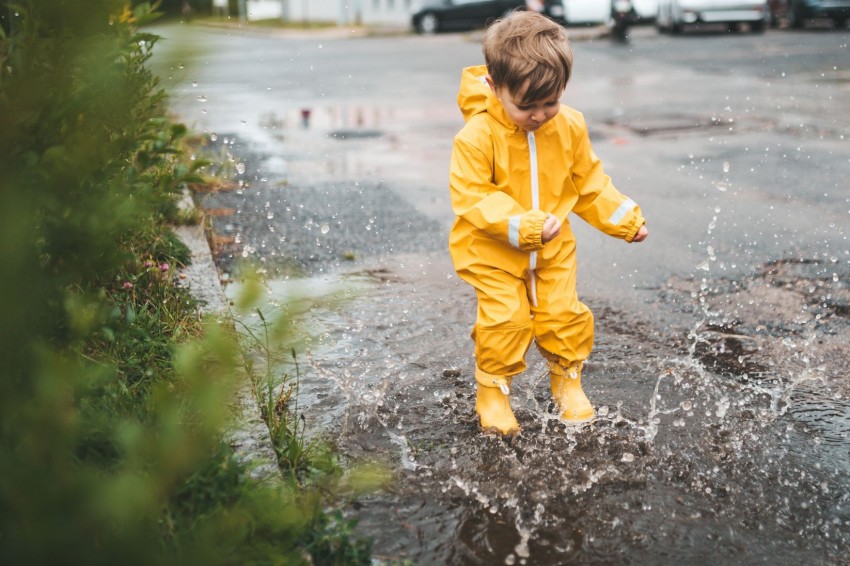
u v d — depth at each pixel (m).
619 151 8.77
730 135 9.37
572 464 2.99
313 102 12.31
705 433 3.22
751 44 18.41
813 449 3.12
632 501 2.78
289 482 2.73
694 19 20.64
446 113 11.40
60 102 2.14
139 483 1.68
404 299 4.67
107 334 2.80
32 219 2.06
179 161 4.10
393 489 2.83
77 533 1.63
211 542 1.82
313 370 3.74
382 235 5.91
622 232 3.24
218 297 4.26
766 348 4.05
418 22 25.31
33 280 1.99
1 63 2.14
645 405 3.45
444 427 3.27
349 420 3.32
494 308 3.11
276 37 25.56
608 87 13.22
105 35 2.31
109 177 2.33
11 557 1.59
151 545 1.76
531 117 2.95
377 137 9.75
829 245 5.59
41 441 1.76
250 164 8.17
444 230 6.06
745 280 4.98
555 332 3.20
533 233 2.89
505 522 2.67
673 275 5.10
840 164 7.89
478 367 3.25
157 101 2.64
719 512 2.73
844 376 3.75
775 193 6.97
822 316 4.43
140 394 3.01
